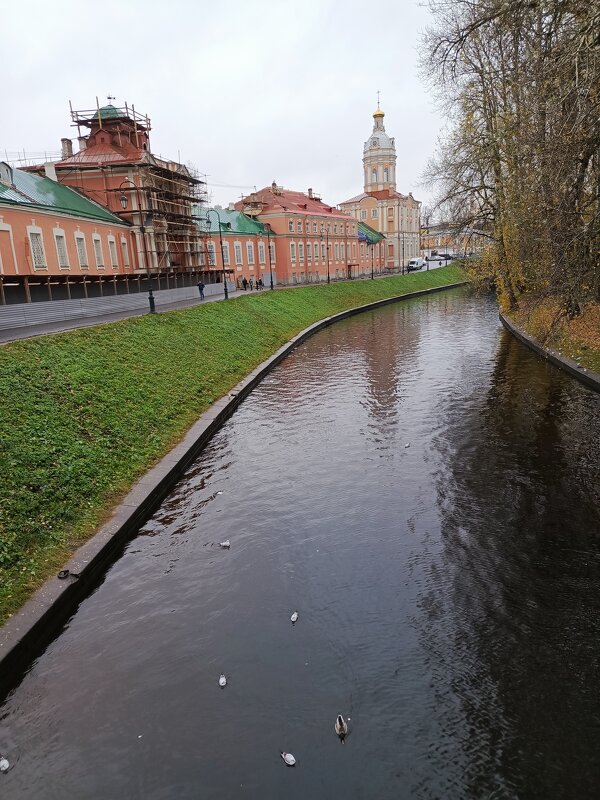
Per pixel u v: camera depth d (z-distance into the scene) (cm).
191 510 1116
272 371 2542
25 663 689
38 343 1602
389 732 593
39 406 1255
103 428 1316
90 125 4269
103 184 4016
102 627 769
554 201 1300
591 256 1304
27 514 908
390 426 1642
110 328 2022
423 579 866
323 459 1390
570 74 1121
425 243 12975
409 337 3550
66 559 863
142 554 955
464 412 1748
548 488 1166
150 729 598
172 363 1980
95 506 1026
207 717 613
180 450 1350
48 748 579
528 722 601
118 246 3853
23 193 3034
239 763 558
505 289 3691
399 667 684
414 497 1152
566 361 2228
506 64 2102
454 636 736
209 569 909
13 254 2742
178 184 4575
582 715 607
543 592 823
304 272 6744
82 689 656
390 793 527
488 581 854
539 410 1719
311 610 798
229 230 5694
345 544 977
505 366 2441
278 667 688
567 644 714
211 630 759
